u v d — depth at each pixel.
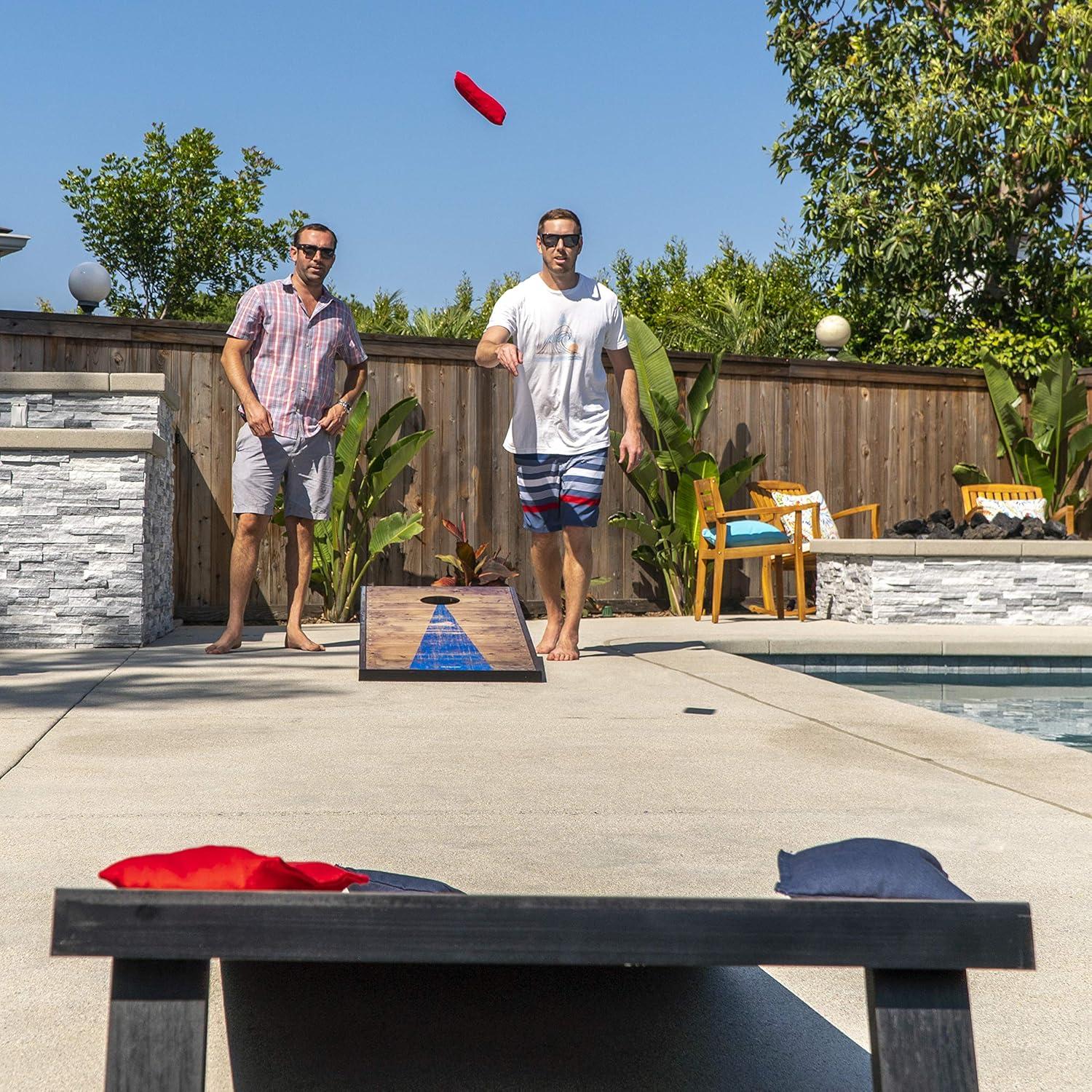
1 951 1.75
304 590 6.01
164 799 2.69
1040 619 8.03
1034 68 12.38
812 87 13.51
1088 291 12.78
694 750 3.41
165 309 24.92
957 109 12.29
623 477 9.06
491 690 4.62
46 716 3.80
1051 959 1.79
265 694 4.40
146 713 3.90
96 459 6.01
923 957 0.95
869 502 9.73
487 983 1.43
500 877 2.11
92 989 1.63
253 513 5.79
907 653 6.49
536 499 5.60
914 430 9.91
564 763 3.19
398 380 8.50
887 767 3.18
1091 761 3.30
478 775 3.01
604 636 6.91
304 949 0.92
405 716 3.94
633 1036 1.48
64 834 2.36
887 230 12.91
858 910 0.95
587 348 5.43
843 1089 1.34
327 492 5.95
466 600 5.61
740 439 9.37
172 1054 0.92
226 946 0.92
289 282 5.84
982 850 2.34
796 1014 1.59
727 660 5.65
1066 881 2.14
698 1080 1.36
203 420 8.02
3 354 7.70
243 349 5.73
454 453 8.61
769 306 17.11
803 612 8.04
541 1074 1.35
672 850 2.32
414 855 2.25
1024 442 9.92
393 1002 1.44
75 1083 1.34
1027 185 13.16
